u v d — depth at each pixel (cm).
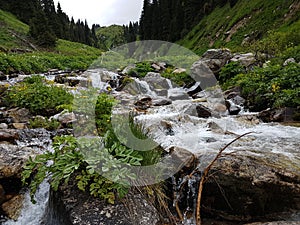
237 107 696
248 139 416
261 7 2877
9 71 1270
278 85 668
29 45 3169
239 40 2747
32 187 260
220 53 1120
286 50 1030
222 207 278
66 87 767
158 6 4169
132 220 227
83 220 221
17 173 298
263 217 268
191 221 270
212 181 276
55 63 1812
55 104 627
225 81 958
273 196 262
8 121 543
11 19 4116
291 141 401
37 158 264
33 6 5247
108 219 224
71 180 260
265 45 1184
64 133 478
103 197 243
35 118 546
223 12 3831
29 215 283
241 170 274
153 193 264
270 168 277
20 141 430
